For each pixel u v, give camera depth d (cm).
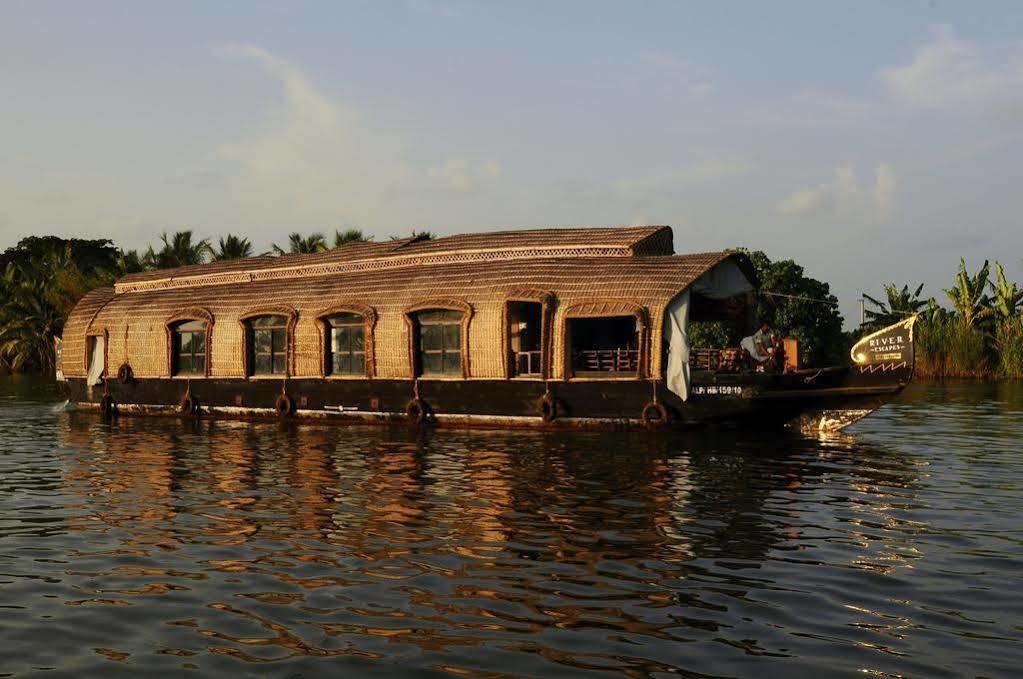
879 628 609
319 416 2014
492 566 757
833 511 972
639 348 1631
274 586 708
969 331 3728
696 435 1609
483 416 1792
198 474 1262
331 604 663
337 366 2008
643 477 1187
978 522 918
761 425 1641
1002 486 1121
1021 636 593
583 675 535
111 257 7100
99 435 1817
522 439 1600
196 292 2317
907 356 1514
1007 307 3862
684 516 946
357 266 2097
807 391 1565
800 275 3606
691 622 621
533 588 697
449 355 1850
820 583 707
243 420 2120
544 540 844
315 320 2009
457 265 1914
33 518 969
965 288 3928
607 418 1672
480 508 992
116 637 604
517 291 1744
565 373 1697
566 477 1190
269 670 546
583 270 1739
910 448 1472
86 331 2448
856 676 532
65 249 5741
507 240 1917
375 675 537
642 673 538
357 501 1041
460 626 615
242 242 4281
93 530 908
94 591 703
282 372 2102
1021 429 1770
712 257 1697
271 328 2106
